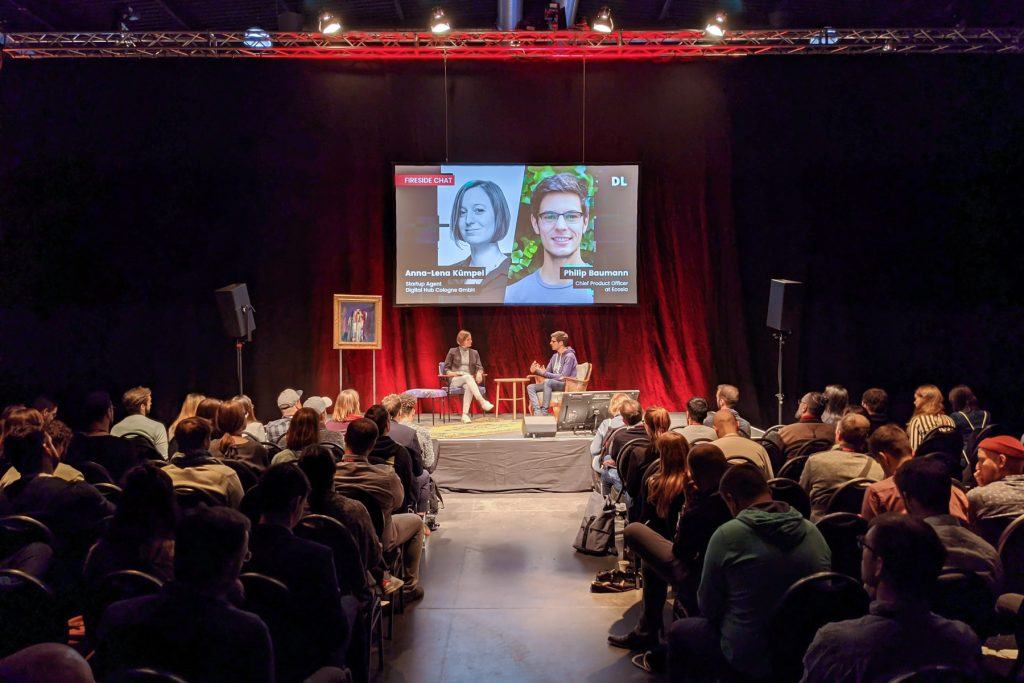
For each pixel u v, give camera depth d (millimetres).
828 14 9609
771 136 10320
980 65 9906
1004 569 3287
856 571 3396
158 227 10312
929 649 2012
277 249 10367
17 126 10109
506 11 9742
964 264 10188
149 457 5238
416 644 4297
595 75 10312
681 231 10422
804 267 10414
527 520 6836
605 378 10531
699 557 3449
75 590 2713
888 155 10242
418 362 10477
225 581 2105
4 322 10289
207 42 9789
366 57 10109
